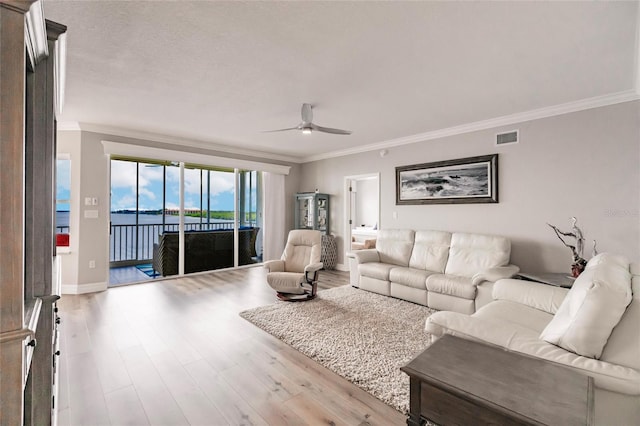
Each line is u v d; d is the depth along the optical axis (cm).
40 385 131
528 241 378
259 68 260
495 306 241
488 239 383
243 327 310
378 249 493
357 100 335
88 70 265
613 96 316
